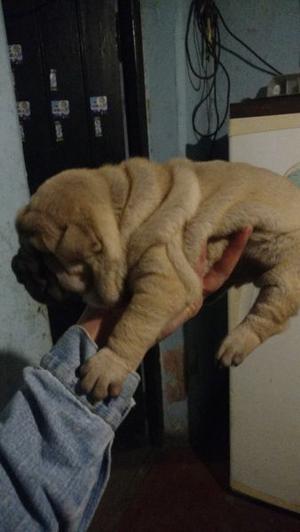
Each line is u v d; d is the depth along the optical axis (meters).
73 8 0.86
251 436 0.89
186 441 1.13
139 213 0.39
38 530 0.27
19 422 0.29
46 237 0.38
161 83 0.89
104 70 0.88
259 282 0.46
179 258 0.38
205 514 0.90
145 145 0.91
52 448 0.29
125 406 0.34
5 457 0.28
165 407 1.09
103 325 0.40
